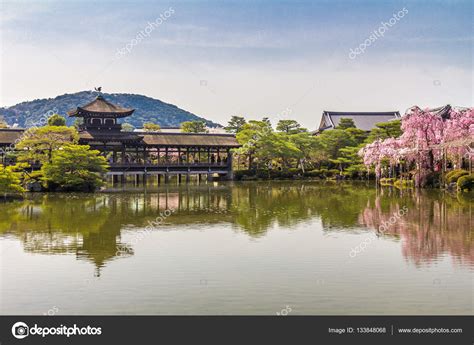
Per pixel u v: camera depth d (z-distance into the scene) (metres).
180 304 17.77
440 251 25.00
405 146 69.06
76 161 60.84
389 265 22.44
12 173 49.28
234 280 20.33
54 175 59.81
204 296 18.52
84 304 17.86
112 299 18.30
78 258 24.06
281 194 58.69
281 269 21.92
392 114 136.75
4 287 19.64
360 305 17.59
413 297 18.27
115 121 86.94
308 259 23.69
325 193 59.50
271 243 27.42
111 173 80.12
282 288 19.30
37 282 20.23
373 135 93.38
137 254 24.86
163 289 19.27
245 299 18.20
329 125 131.62
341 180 90.25
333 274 21.08
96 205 46.09
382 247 26.06
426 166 66.38
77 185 61.12
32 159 64.62
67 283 20.08
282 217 37.59
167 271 21.67
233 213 40.22
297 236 29.42
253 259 23.75
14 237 29.30
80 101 196.62
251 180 92.75
